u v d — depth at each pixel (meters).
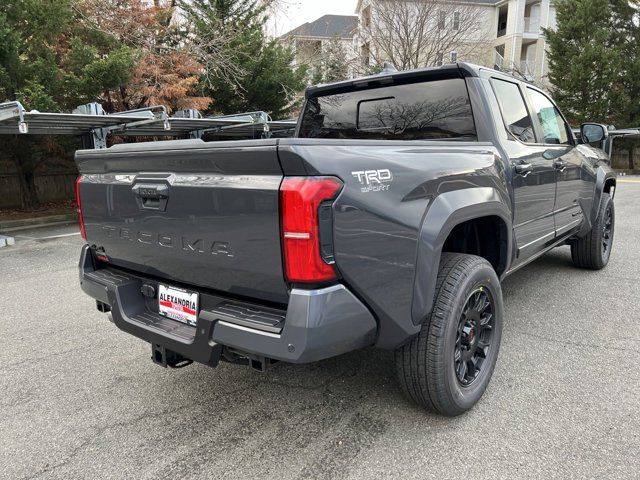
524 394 2.88
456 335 2.49
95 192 2.73
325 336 1.90
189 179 2.13
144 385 3.14
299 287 1.90
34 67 10.02
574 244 5.34
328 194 1.84
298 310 1.86
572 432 2.48
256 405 2.86
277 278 1.93
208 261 2.17
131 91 12.35
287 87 16.42
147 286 2.63
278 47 16.69
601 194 5.08
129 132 10.77
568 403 2.77
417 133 3.41
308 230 1.81
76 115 8.16
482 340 2.86
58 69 10.42
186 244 2.24
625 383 2.97
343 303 1.95
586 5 24.36
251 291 2.08
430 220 2.30
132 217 2.50
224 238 2.06
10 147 11.68
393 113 3.50
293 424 2.64
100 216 2.75
